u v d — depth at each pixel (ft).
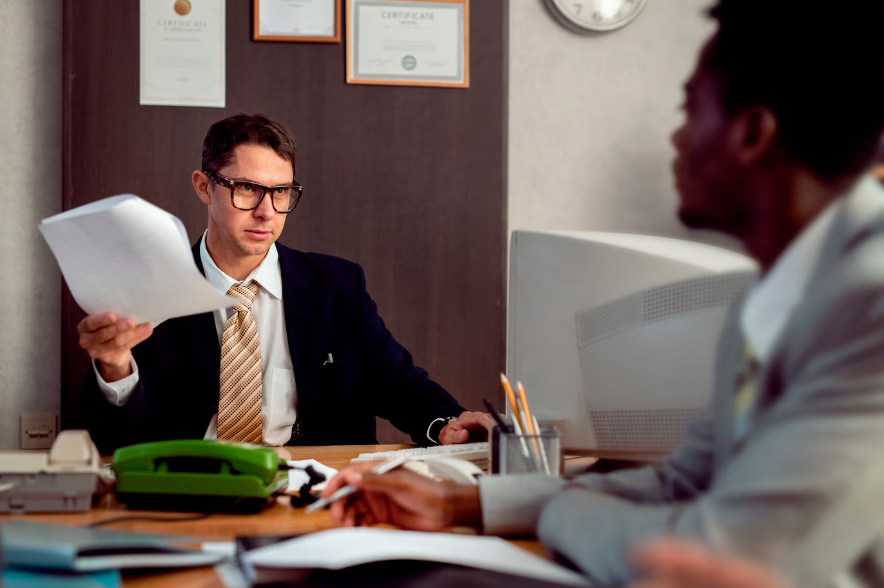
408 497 2.79
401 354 6.65
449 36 9.25
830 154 1.93
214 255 6.41
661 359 3.43
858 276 1.68
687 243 3.77
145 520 3.03
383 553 2.22
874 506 1.56
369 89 9.12
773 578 1.34
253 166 6.13
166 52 8.78
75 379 8.52
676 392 3.40
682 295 3.38
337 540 2.38
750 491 1.65
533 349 3.98
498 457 3.27
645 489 2.72
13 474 3.14
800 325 1.78
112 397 4.90
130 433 5.03
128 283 3.84
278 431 6.25
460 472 3.44
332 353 6.43
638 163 10.03
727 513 1.67
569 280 3.80
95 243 3.67
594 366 3.67
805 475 1.58
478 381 9.32
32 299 8.89
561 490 2.67
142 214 3.56
